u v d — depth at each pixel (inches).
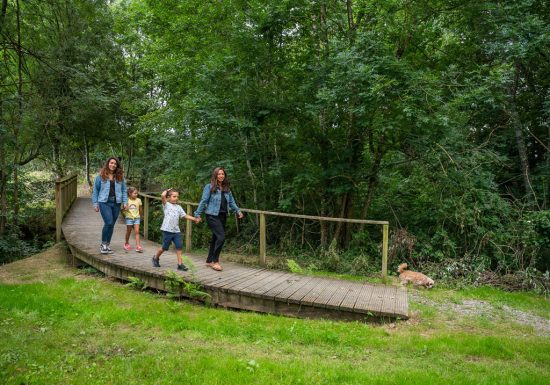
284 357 152.4
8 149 540.4
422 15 382.3
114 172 302.8
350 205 426.6
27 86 580.7
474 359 160.9
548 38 333.1
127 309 208.1
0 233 522.6
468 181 369.1
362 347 168.2
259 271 280.5
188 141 444.5
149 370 134.6
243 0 418.6
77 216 517.0
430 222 411.2
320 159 415.8
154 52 536.7
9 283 264.4
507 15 358.9
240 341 171.2
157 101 602.9
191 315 205.5
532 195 406.3
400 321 201.3
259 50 399.5
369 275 334.3
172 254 322.0
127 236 324.8
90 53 617.6
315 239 451.8
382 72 334.6
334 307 205.8
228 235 486.3
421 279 291.4
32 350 148.2
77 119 612.1
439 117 315.0
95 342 161.2
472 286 315.9
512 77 396.8
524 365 155.6
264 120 422.9
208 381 127.3
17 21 524.4
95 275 293.9
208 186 268.7
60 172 675.4
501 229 366.9
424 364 150.6
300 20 400.2
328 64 364.8
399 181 431.5
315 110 359.9
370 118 347.9
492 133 448.8
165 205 261.6
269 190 449.7
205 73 401.7
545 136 463.5
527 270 334.3
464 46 434.0
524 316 240.8
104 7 687.7
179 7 484.4
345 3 414.0
